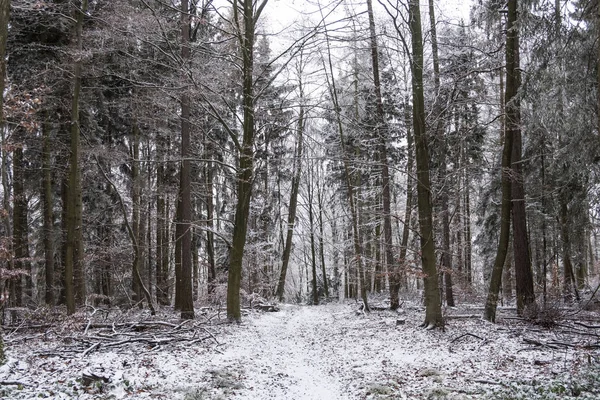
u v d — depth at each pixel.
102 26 14.21
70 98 15.87
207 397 6.86
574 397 6.12
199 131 20.75
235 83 16.08
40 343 10.62
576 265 18.16
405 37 15.93
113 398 6.54
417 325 13.98
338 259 33.62
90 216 19.73
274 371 9.06
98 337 11.02
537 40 9.71
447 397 6.71
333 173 27.75
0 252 10.35
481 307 18.14
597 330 11.60
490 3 13.84
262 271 29.47
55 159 17.75
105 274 23.42
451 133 17.64
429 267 13.27
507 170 12.73
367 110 19.61
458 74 15.09
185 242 15.91
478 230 29.23
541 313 12.61
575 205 14.14
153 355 9.63
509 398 6.34
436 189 16.88
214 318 16.53
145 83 14.36
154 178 24.81
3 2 6.53
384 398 6.95
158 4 15.00
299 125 18.58
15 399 6.14
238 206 15.77
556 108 10.11
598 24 7.22
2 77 6.59
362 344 11.98
